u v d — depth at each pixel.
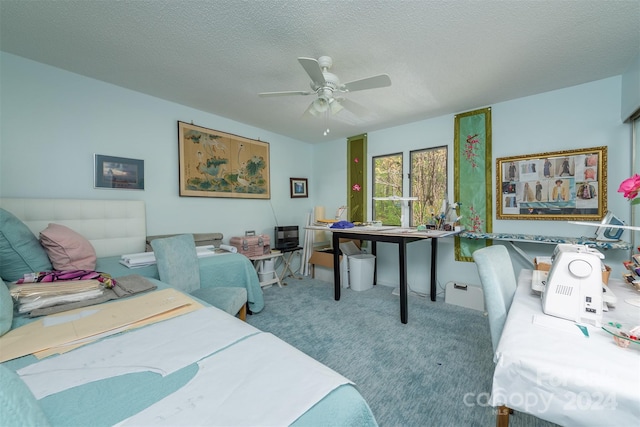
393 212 3.89
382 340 2.21
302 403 0.60
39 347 0.88
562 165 2.58
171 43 1.91
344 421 0.59
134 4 1.54
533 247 2.79
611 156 2.36
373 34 1.78
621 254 2.31
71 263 1.83
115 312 1.17
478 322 2.55
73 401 0.61
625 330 0.80
